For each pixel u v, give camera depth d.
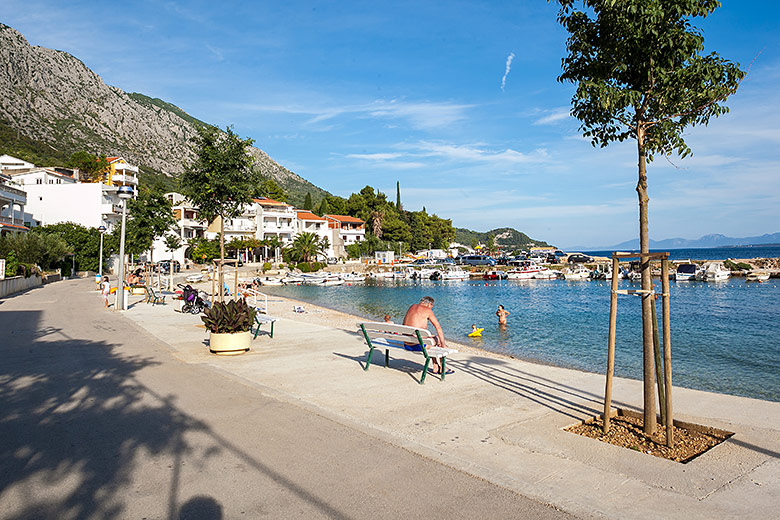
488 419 6.28
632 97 5.64
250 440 5.41
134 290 31.05
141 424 5.95
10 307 22.69
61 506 3.83
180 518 3.66
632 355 17.73
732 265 77.00
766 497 4.05
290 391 7.73
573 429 6.00
